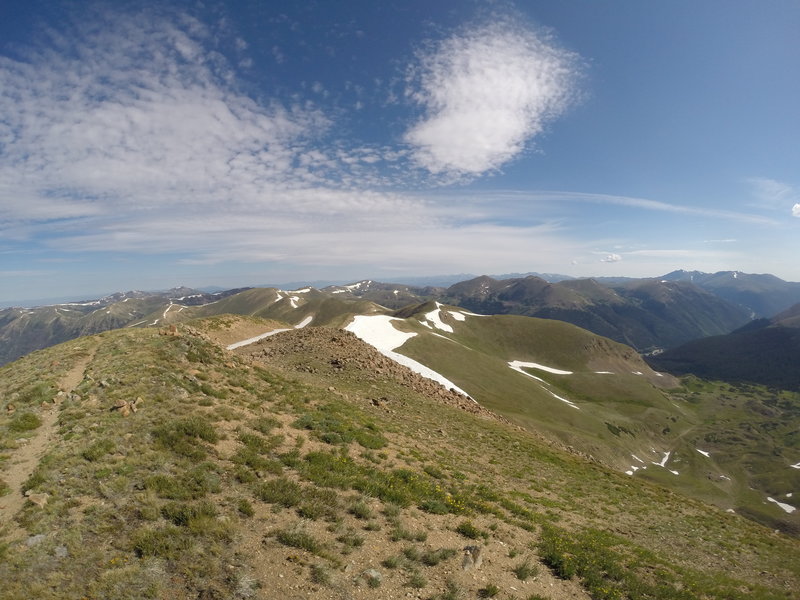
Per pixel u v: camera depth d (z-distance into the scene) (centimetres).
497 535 1578
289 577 1047
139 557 1048
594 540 1853
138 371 2303
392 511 1480
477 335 18525
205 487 1370
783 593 1872
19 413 1905
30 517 1145
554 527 1873
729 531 2953
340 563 1137
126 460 1463
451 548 1354
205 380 2467
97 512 1191
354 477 1705
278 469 1608
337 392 3366
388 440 2439
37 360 2986
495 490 2234
